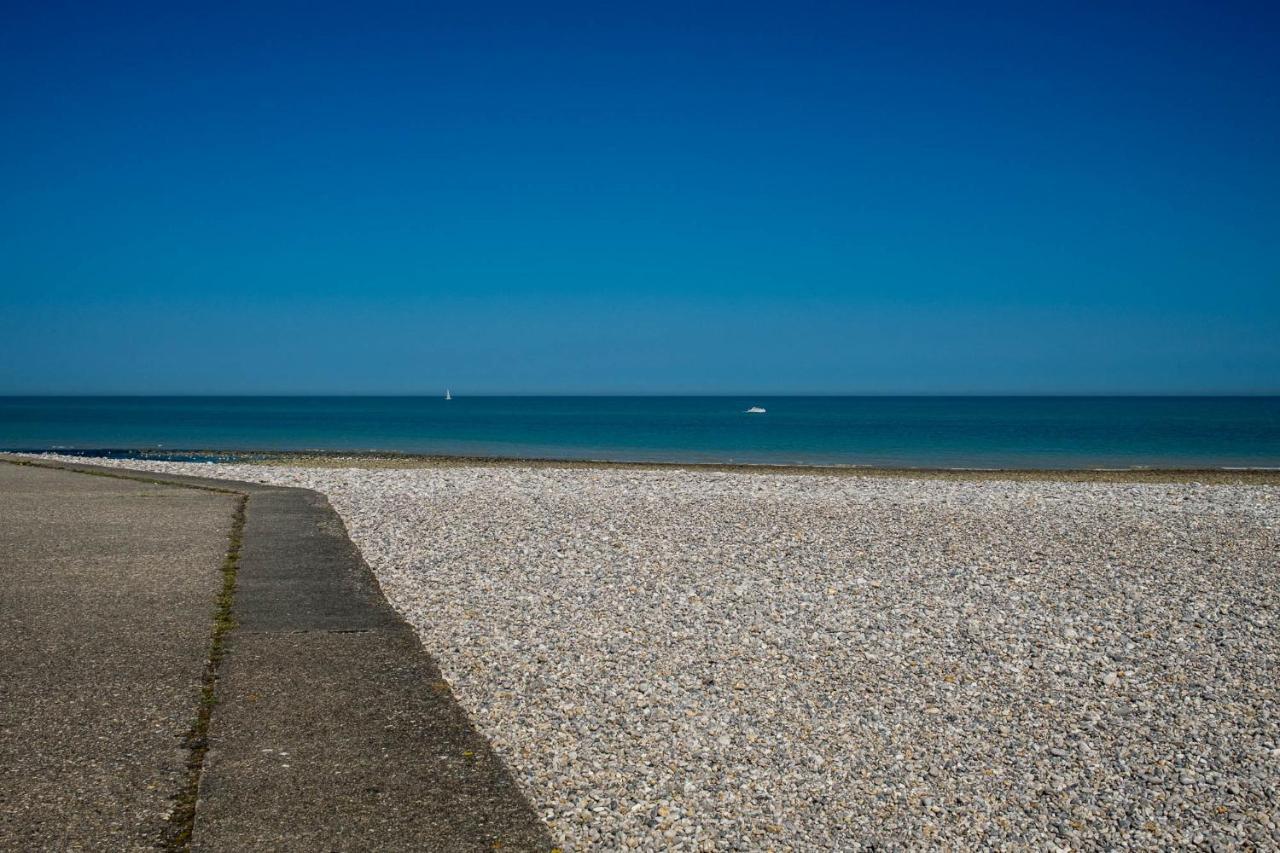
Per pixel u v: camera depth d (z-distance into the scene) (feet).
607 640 26.00
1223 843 15.57
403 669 21.30
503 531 44.62
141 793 14.56
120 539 38.73
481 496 61.57
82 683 19.67
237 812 14.05
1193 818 16.39
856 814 16.14
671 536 43.86
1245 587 35.22
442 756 16.53
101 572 31.53
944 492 68.85
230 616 25.70
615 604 30.14
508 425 262.88
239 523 44.01
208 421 292.61
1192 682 23.80
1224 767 18.54
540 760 17.72
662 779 17.12
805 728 19.89
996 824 15.97
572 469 93.81
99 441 175.22
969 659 25.22
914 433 213.25
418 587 31.96
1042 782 17.67
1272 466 114.62
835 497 63.26
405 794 14.97
